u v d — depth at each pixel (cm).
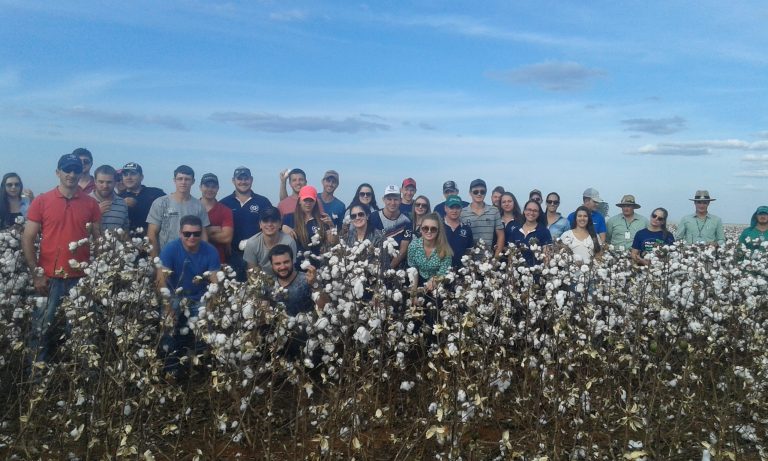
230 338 426
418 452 475
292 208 877
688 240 1017
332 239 700
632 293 571
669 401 527
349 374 459
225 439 505
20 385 493
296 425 443
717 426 496
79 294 482
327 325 463
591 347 491
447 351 418
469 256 646
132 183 849
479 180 868
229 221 797
